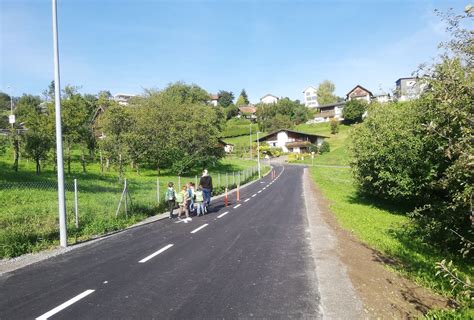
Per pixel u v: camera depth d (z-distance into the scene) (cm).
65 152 3194
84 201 1752
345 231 1319
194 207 1780
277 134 9806
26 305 575
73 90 3275
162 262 839
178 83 9038
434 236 1212
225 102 15612
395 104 2022
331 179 4200
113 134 3297
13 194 1784
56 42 1061
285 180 4219
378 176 1845
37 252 948
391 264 948
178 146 4509
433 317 597
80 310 554
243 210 1828
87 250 971
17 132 2881
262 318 525
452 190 764
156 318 524
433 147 1477
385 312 589
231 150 9519
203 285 673
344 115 10575
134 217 1473
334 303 588
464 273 906
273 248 983
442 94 530
